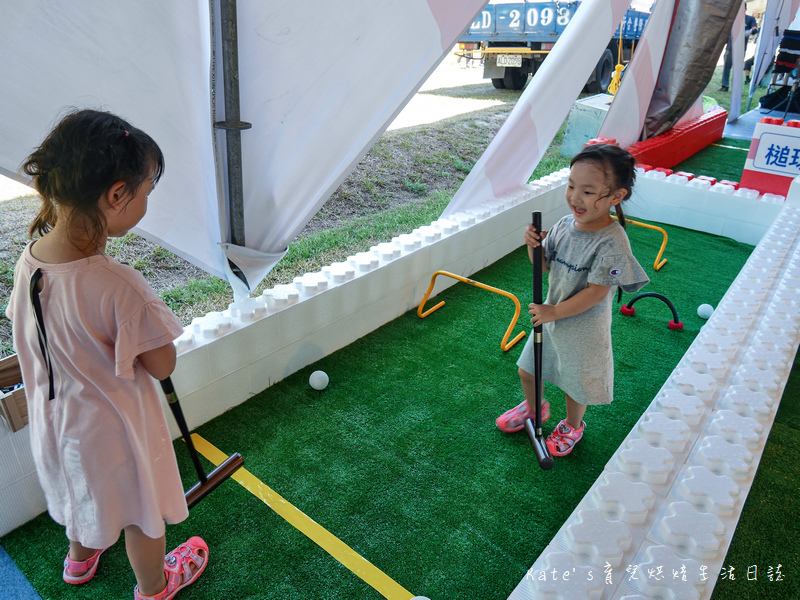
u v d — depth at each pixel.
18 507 2.11
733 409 2.52
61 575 1.96
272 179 2.57
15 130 1.88
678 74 6.76
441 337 3.56
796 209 4.96
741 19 8.95
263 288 3.90
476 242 4.35
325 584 1.97
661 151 7.00
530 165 5.06
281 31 2.16
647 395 3.10
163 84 2.05
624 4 4.59
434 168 7.31
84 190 1.21
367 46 2.36
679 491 2.08
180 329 1.44
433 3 2.37
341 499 2.33
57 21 1.75
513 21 10.62
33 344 1.38
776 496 2.45
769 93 10.70
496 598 1.95
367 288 3.42
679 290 4.36
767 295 3.57
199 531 2.15
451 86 12.96
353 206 5.89
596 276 2.14
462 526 2.23
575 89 4.77
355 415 2.83
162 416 1.56
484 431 2.77
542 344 2.50
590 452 2.66
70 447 1.42
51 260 1.30
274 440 2.64
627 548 1.85
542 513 2.30
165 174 2.27
